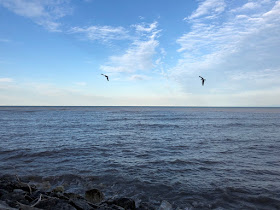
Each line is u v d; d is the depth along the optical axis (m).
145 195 9.15
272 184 10.22
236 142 22.08
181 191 9.46
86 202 7.61
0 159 14.55
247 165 13.53
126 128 34.84
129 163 13.87
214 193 9.24
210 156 15.92
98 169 12.52
